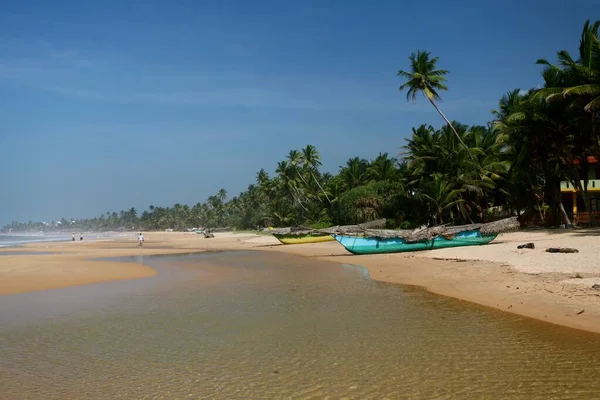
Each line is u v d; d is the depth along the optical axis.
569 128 34.72
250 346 10.02
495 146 42.62
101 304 15.02
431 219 46.84
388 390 7.42
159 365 8.86
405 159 49.22
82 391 7.63
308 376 8.12
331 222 59.19
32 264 27.72
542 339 10.01
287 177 85.12
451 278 18.72
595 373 7.94
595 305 12.25
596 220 40.00
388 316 12.63
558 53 31.25
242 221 124.56
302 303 14.79
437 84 41.62
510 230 29.86
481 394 7.16
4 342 10.59
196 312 13.62
